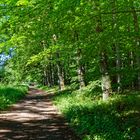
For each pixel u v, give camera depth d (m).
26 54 36.41
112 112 15.20
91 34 15.65
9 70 70.94
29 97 37.00
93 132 12.52
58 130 14.67
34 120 17.84
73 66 28.02
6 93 31.83
